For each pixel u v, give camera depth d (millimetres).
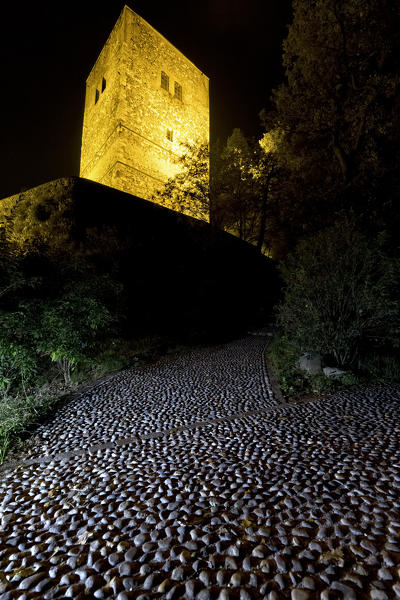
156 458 3602
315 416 4625
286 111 13859
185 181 18281
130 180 18391
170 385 6766
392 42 11156
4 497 3002
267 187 18547
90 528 2441
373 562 1923
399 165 11953
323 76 12703
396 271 6215
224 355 9734
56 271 7012
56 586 1922
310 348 6848
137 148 18969
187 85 22938
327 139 13961
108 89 20078
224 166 18641
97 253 10500
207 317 14070
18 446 4211
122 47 18500
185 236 15742
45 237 11469
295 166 14992
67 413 5363
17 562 2143
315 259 6938
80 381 7477
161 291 12734
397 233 11055
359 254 6633
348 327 6535
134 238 12984
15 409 5168
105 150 19844
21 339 5844
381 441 3621
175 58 22047
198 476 3121
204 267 15781
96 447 4027
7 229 11023
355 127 12727
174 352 10289
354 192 12227
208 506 2609
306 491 2719
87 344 7145
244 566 1953
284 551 2049
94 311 6750
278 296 19078
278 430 4184
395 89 11477
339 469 3074
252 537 2195
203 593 1784
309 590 1764
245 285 17984
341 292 6578
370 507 2467
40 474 3428
